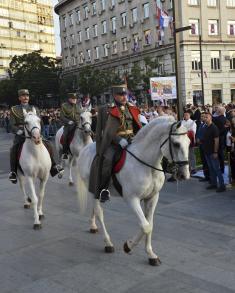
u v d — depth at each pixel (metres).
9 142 29.30
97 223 8.17
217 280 5.45
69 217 8.77
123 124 6.04
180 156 5.18
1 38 104.38
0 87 66.69
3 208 9.82
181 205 9.30
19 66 64.19
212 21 42.75
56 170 9.04
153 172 5.66
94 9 56.53
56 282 5.60
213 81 42.84
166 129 5.35
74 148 11.14
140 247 6.70
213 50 42.78
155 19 44.47
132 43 49.16
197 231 7.48
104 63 54.78
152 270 5.82
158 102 27.36
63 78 57.28
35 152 7.96
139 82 40.38
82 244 7.02
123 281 5.52
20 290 5.42
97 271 5.87
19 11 108.38
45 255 6.61
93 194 6.55
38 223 8.04
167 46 42.91
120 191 6.07
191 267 5.88
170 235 7.28
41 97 62.78
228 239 7.03
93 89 44.81
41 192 8.57
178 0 41.09
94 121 12.88
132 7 48.25
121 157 5.88
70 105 11.48
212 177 10.70
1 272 6.02
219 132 11.34
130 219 8.38
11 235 7.72
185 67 41.34
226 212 8.63
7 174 15.04
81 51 60.78
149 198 5.94
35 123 7.79
